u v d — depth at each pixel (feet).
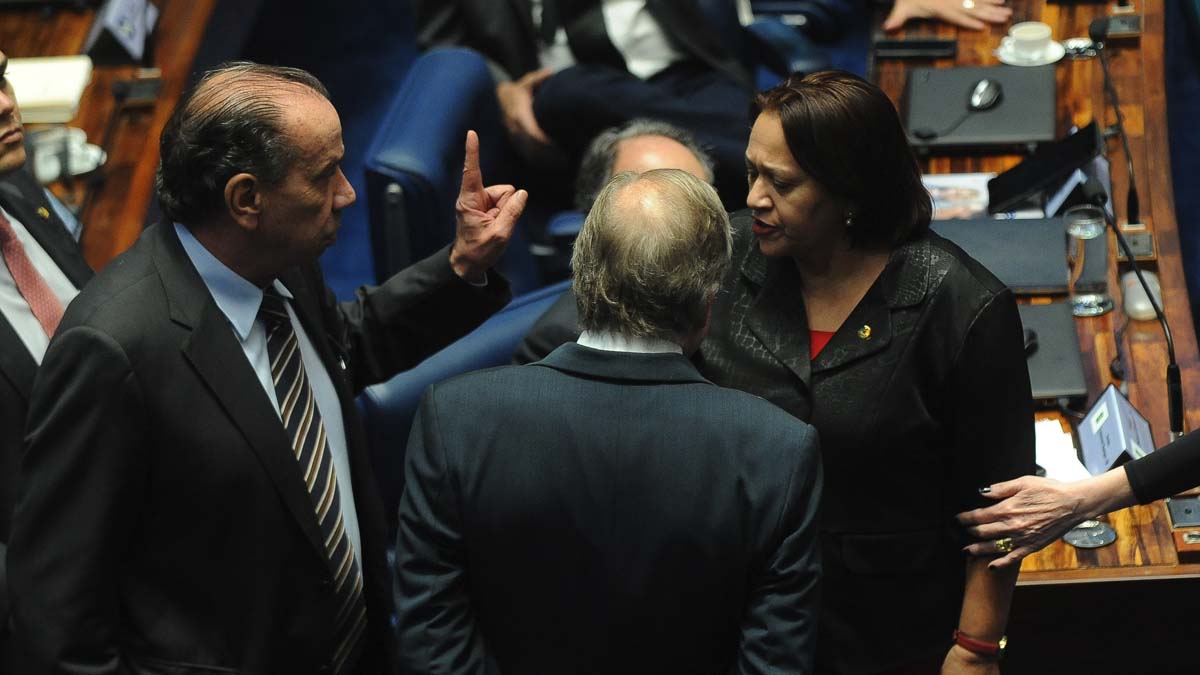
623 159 37.22
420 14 54.95
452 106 44.96
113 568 24.22
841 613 28.53
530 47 54.03
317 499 26.48
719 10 52.24
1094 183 39.32
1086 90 45.19
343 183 24.99
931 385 26.30
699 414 22.00
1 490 28.63
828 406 26.63
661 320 22.13
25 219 30.50
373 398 32.94
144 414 23.73
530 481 22.04
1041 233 38.11
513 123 50.67
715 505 21.81
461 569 22.95
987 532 27.07
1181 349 35.83
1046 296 37.09
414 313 30.01
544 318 30.91
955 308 25.80
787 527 21.86
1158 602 30.78
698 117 48.29
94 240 43.14
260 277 25.25
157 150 46.21
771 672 21.95
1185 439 27.35
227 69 24.39
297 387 26.43
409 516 22.86
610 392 22.13
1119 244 38.73
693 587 22.09
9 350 28.50
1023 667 32.40
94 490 23.62
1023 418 26.53
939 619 28.78
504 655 23.25
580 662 22.80
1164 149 42.57
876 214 25.80
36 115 46.85
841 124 24.57
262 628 25.55
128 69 49.67
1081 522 27.30
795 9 61.77
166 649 25.00
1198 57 60.54
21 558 23.99
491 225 28.71
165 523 24.67
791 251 25.98
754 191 25.53
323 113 24.08
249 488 24.72
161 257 24.47
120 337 23.49
